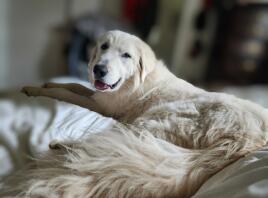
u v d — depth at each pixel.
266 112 1.23
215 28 4.79
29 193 0.92
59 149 1.07
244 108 1.21
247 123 1.12
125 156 0.98
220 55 4.79
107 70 1.38
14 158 1.25
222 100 1.27
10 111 1.52
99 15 4.34
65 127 1.33
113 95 1.47
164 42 4.95
